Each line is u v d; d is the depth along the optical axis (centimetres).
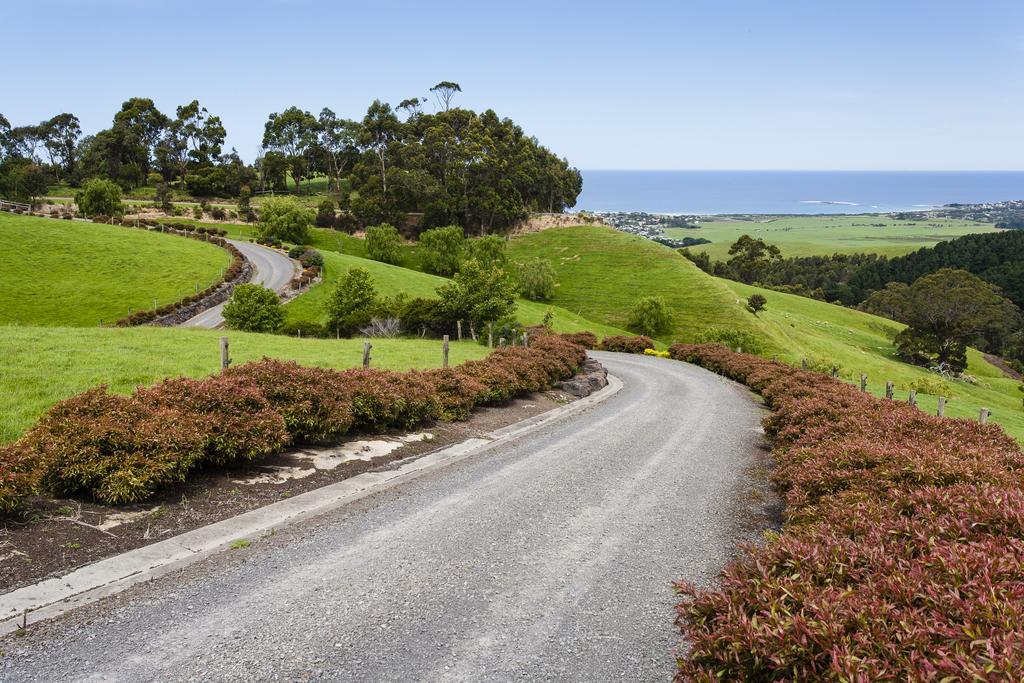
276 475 907
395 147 12700
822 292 12650
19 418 934
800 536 562
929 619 355
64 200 10700
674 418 1739
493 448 1213
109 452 743
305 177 14625
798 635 356
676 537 768
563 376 2189
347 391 1146
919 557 463
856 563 468
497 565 652
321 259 6322
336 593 569
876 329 9100
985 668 300
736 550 734
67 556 595
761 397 2491
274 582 586
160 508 735
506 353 2014
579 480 1005
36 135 13362
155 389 924
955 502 571
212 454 858
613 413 1758
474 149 11188
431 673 448
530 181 11806
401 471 992
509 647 490
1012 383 7062
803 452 989
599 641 506
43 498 700
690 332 6956
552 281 8162
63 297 4484
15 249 5059
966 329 7075
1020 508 511
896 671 319
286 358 1944
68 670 433
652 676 457
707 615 427
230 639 483
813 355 6319
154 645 470
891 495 646
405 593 576
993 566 405
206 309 4738
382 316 4181
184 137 14100
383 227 9169
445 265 8644
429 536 724
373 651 475
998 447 964
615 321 7412
